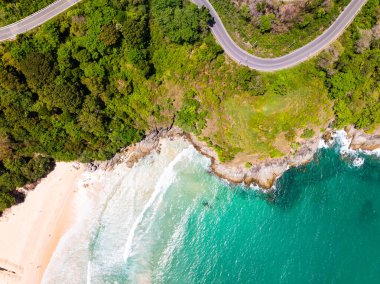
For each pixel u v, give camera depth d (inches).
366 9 3065.9
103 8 2743.6
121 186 3149.6
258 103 3080.7
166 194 3169.3
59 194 3095.5
